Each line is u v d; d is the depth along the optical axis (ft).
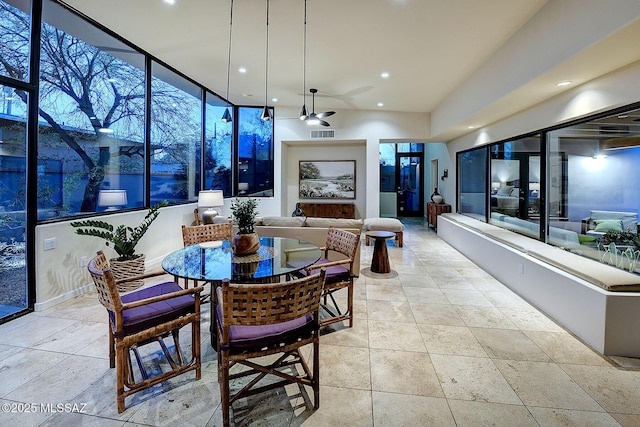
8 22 9.13
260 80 17.67
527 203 14.32
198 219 17.93
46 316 9.46
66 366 6.98
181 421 5.47
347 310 10.00
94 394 6.11
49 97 10.45
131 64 13.98
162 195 16.42
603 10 7.13
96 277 5.68
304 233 13.60
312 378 6.00
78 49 11.48
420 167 36.19
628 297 7.39
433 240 22.44
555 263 9.81
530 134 13.93
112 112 13.12
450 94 18.70
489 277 13.74
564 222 11.78
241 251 8.21
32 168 9.75
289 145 27.27
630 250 9.12
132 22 11.62
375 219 21.26
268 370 5.80
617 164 9.58
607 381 6.56
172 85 17.03
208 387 6.39
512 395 6.14
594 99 9.82
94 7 10.68
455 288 12.33
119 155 13.55
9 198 9.34
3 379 6.52
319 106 23.22
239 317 5.03
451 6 9.84
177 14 11.04
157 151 15.89
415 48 12.86
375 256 14.48
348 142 25.58
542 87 10.70
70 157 11.27
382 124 23.82
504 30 11.03
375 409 5.78
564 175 11.82
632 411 5.70
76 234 11.03
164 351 6.92
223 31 12.13
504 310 10.19
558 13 8.73
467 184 22.22
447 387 6.38
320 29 11.71
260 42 12.94
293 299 5.20
